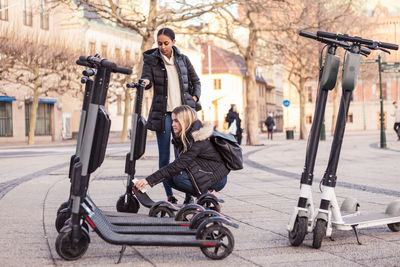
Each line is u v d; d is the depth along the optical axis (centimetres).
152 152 1975
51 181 997
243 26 2464
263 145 2597
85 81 459
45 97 4141
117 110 5066
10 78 3788
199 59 6950
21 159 1759
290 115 6956
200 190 557
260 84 8388
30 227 535
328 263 388
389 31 6588
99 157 401
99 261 396
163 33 641
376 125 6906
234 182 964
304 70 3566
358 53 445
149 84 645
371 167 1291
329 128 6775
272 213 617
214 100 7294
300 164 1390
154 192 816
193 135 542
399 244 454
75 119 4653
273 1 2228
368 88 6912
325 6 2720
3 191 848
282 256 411
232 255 415
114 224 450
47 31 4144
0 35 3403
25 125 3972
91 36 4600
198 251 431
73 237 394
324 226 434
